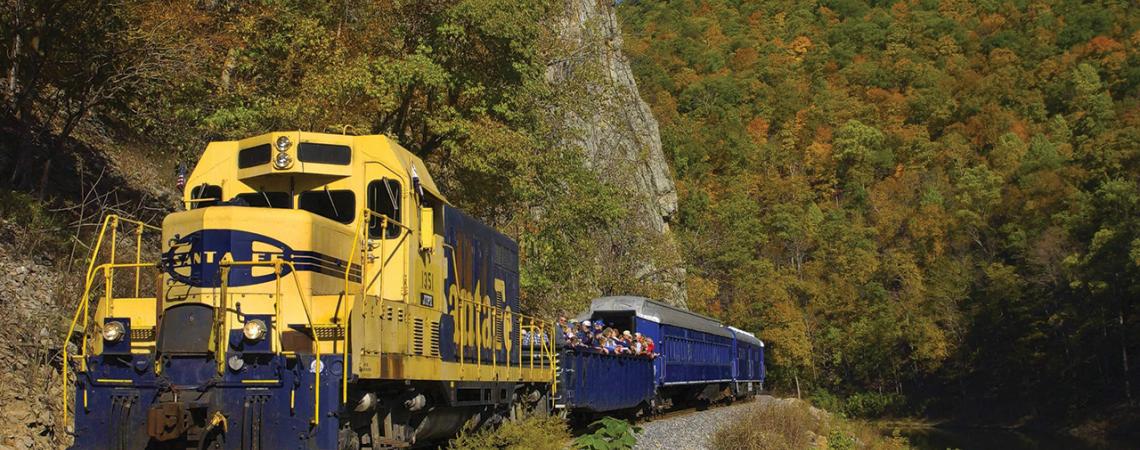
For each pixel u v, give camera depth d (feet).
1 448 38.37
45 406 43.01
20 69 60.08
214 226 35.40
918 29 541.34
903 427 224.74
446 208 46.73
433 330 42.75
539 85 82.79
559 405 64.18
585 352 70.33
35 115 68.85
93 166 70.18
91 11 59.31
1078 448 156.97
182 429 32.40
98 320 35.12
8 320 46.21
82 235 57.82
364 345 34.68
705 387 117.50
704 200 279.69
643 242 155.12
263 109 64.85
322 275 36.14
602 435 55.26
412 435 42.70
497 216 88.28
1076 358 228.43
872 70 501.97
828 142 436.35
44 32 57.57
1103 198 231.50
